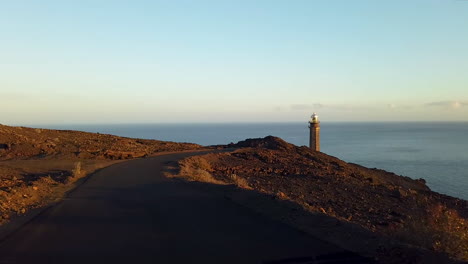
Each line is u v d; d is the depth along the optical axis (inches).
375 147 5324.8
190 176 959.0
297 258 304.5
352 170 1626.5
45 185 792.3
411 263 290.8
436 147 5334.6
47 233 395.2
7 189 681.6
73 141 1792.6
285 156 1763.0
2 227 427.5
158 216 478.3
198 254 318.7
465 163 3321.9
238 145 2293.3
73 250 333.4
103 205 562.6
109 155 1513.3
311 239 361.7
